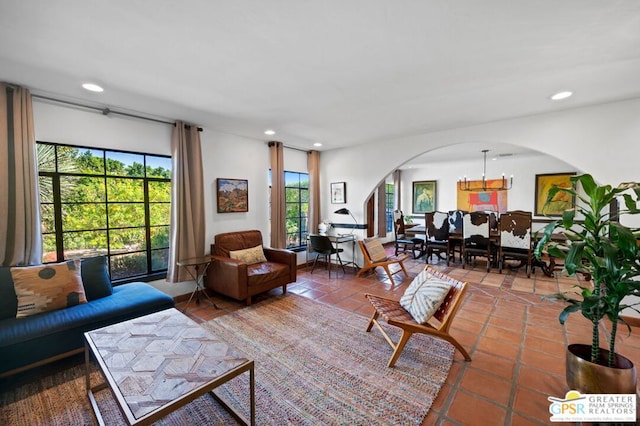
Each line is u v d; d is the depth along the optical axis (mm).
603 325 2873
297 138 4566
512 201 7000
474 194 7566
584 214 1691
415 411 1749
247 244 4203
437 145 4172
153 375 1448
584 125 3107
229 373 1477
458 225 5566
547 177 6535
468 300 3615
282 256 4066
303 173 5531
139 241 3395
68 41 1771
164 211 3600
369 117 3436
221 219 4125
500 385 1980
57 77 2273
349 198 5285
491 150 5727
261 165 4668
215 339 1804
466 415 1710
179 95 2693
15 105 2389
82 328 2205
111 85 2443
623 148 2924
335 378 2082
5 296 2213
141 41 1784
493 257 5586
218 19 1568
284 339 2646
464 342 2572
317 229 5539
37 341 2006
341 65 2129
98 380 2061
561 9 1504
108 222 3148
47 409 1790
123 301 2541
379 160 4828
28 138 2459
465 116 3418
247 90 2582
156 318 2094
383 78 2357
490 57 2025
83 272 2645
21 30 1642
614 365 1667
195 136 3652
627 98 2848
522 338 2635
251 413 1569
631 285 1506
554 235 4949
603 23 1624
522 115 3389
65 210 2859
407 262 5867
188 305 3512
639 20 1594
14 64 2055
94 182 3039
